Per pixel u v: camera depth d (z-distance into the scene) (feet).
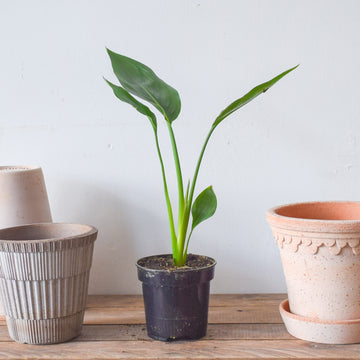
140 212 4.36
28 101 4.29
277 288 4.41
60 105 4.28
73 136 4.31
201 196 3.63
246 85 4.19
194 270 3.38
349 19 4.10
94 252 4.42
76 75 4.24
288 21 4.12
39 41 4.22
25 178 3.82
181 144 4.26
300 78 4.17
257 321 3.79
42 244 3.23
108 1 4.16
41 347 3.41
